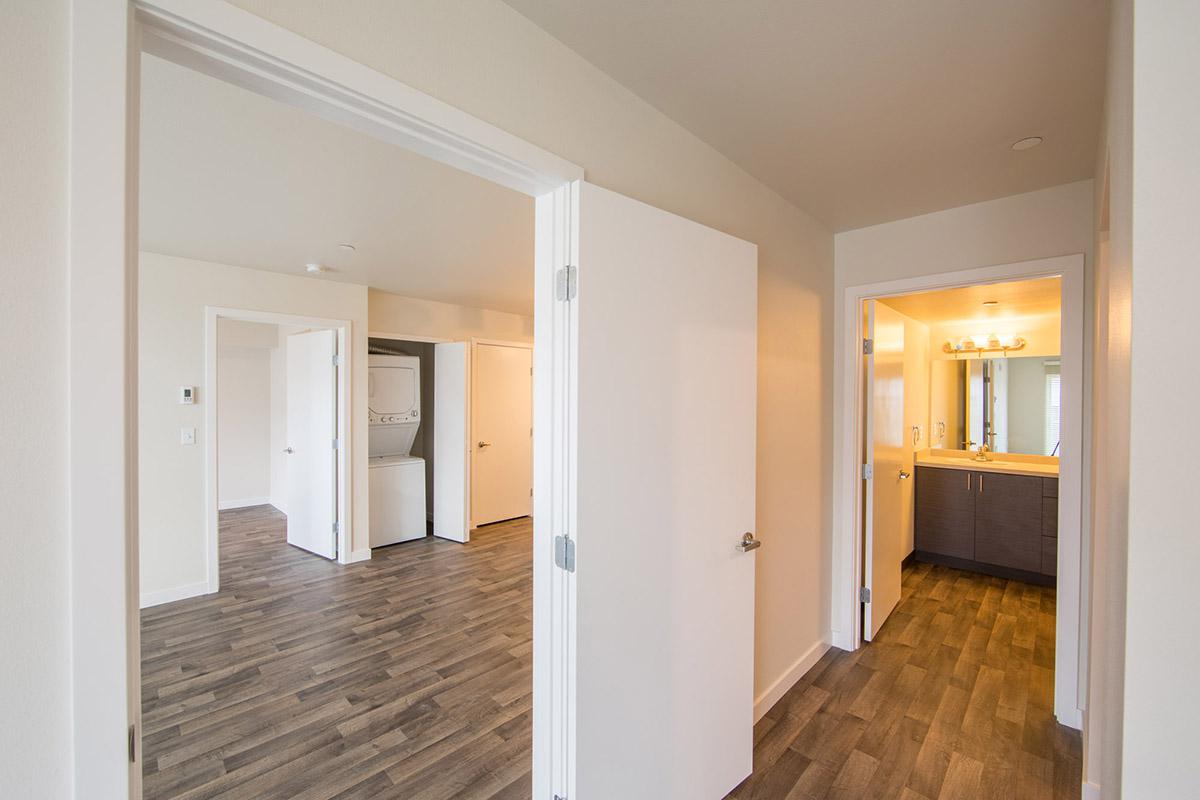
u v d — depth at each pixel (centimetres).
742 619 182
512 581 386
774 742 201
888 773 184
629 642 141
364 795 174
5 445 64
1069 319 212
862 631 285
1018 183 214
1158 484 60
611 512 135
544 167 127
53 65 66
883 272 264
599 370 131
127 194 71
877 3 118
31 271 65
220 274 355
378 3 98
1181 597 58
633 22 125
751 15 123
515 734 206
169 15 74
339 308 416
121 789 70
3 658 64
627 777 141
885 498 307
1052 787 176
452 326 515
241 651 274
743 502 181
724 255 172
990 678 247
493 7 117
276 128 172
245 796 173
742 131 176
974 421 466
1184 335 58
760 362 216
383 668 257
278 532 522
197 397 348
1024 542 390
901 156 192
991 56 136
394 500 491
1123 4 79
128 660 71
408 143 113
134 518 73
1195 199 58
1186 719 58
